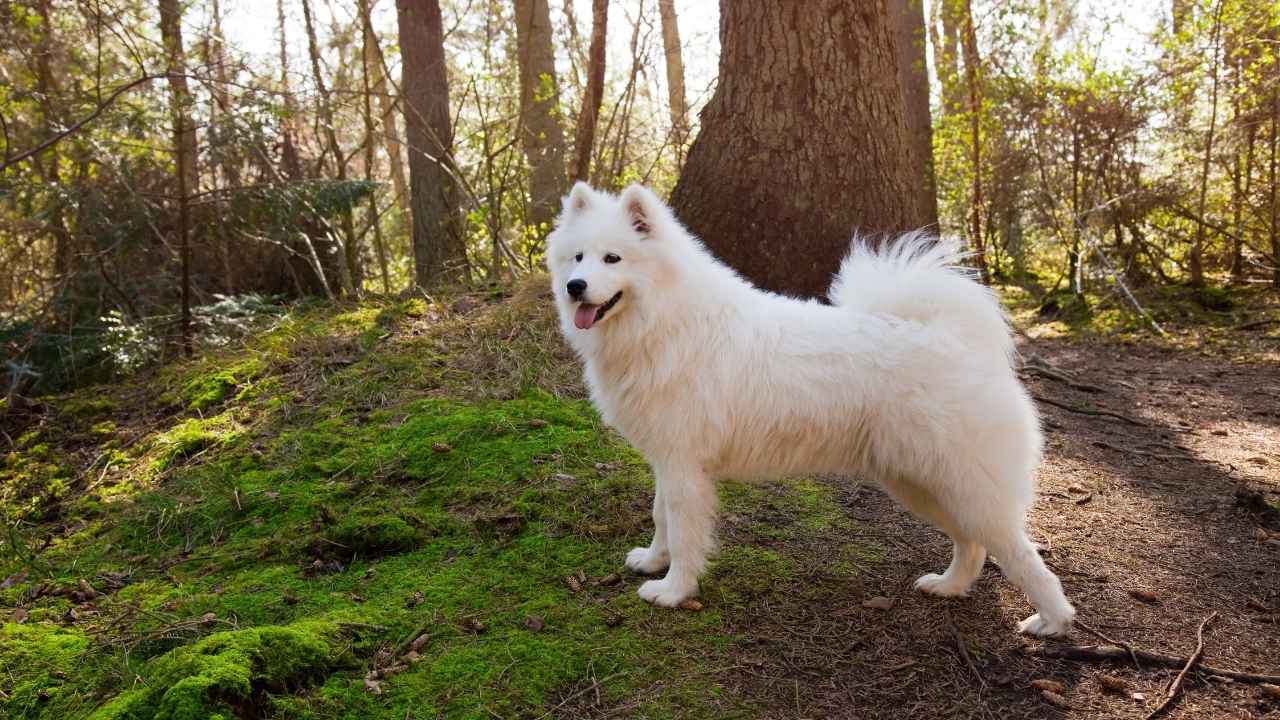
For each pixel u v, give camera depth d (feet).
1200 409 19.83
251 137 23.08
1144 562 11.93
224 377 18.97
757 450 10.59
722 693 8.93
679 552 10.57
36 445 17.34
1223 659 9.53
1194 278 32.76
